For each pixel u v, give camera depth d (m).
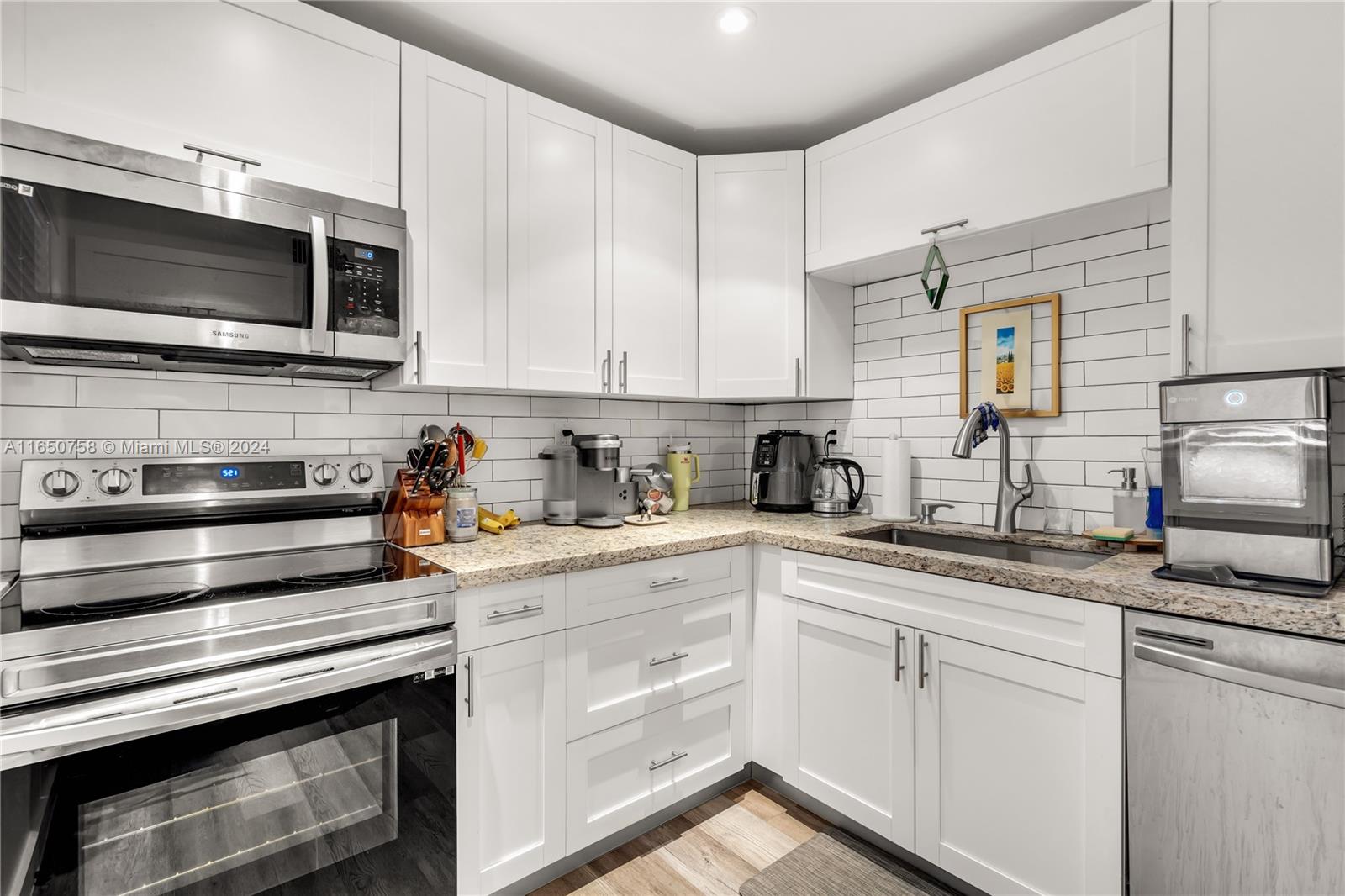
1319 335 1.36
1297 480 1.31
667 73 2.14
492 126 1.97
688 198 2.49
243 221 1.51
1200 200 1.51
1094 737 1.44
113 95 1.40
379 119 1.76
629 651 1.91
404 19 1.87
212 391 1.79
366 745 1.40
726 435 3.10
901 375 2.53
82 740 1.09
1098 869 1.44
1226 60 1.48
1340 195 1.34
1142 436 1.93
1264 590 1.30
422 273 1.83
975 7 1.80
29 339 1.33
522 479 2.41
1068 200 1.77
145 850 1.16
